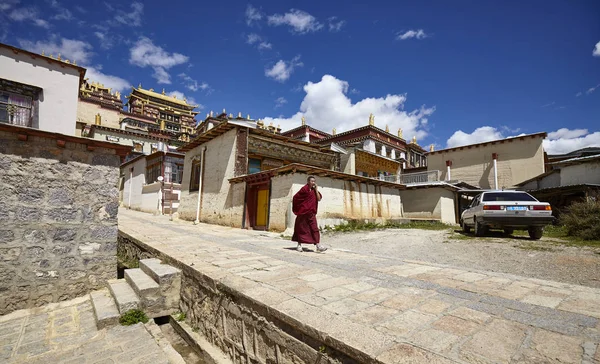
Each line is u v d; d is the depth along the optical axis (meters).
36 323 4.09
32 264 4.66
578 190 14.46
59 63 12.64
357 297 3.28
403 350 2.04
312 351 2.42
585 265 5.88
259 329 3.05
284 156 16.83
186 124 68.50
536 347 2.15
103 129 34.78
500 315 2.79
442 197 18.73
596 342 2.23
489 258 6.99
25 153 4.73
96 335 3.76
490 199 9.53
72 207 5.07
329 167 19.11
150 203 22.27
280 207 11.97
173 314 4.74
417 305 3.04
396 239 10.61
